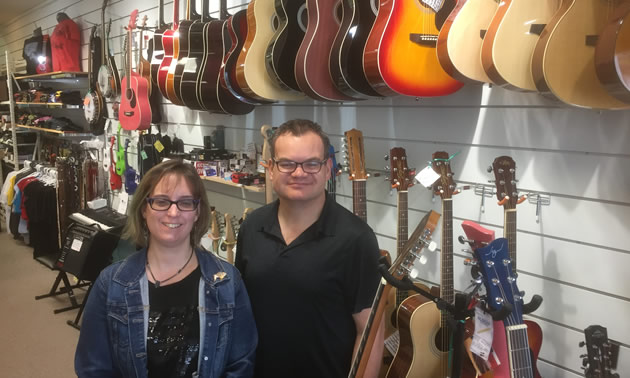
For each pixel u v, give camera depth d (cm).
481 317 136
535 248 180
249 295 152
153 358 134
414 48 171
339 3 200
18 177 533
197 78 276
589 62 133
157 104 389
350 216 148
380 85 173
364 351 135
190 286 141
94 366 135
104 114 465
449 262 176
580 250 168
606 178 160
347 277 142
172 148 372
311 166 136
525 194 180
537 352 166
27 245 544
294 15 216
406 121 220
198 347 138
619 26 116
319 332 142
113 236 334
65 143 567
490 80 153
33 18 640
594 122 161
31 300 392
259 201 318
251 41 230
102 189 489
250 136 313
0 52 782
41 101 530
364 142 240
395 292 194
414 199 220
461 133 199
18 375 284
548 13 145
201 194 144
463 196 201
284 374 148
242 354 146
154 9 391
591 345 151
